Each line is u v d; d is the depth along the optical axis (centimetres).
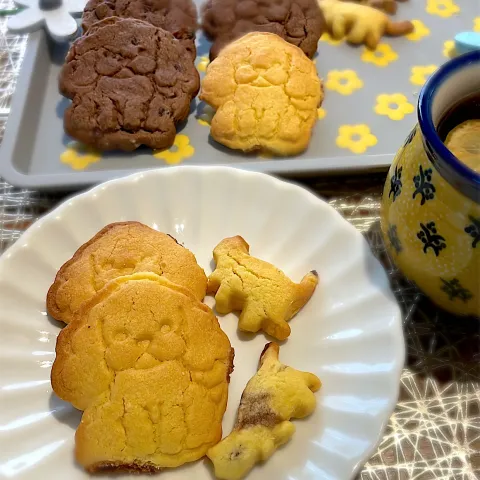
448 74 16
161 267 19
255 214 22
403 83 30
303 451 16
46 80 29
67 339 17
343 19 31
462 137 17
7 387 17
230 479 16
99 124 25
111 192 22
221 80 26
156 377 16
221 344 17
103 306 17
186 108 26
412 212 16
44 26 30
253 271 19
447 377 19
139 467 16
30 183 23
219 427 16
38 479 16
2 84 29
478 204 14
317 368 18
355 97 29
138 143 25
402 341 18
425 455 17
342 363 18
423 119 15
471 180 14
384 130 27
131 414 16
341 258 20
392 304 19
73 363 16
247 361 19
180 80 26
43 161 26
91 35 26
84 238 21
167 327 17
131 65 26
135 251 19
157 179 22
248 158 26
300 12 29
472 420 18
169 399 16
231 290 19
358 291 19
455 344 19
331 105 28
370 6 33
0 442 16
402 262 18
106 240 19
